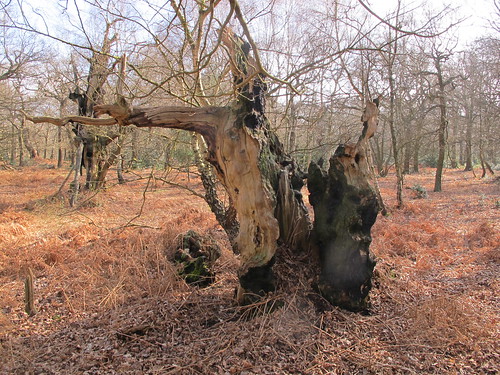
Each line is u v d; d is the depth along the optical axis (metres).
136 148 9.82
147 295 5.61
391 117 13.01
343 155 4.30
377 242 8.30
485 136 20.44
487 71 17.53
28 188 19.00
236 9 3.12
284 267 4.48
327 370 3.43
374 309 4.54
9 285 6.30
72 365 3.77
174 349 3.90
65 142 26.91
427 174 28.44
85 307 5.36
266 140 4.53
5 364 3.83
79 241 8.52
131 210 13.18
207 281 6.03
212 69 7.29
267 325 3.99
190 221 10.72
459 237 8.91
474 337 4.02
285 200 4.48
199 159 7.32
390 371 3.41
